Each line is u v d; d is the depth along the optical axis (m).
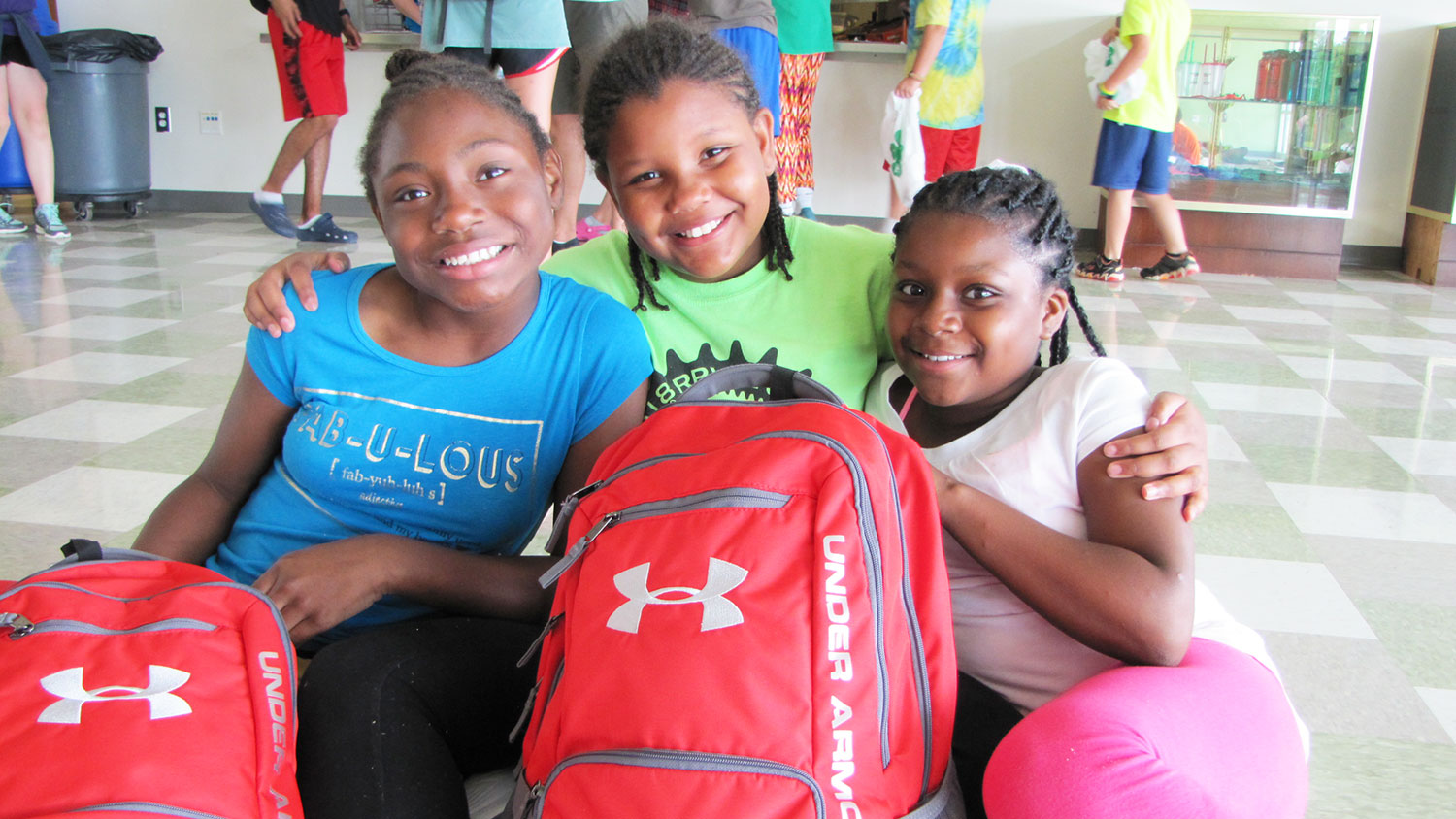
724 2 3.73
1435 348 3.91
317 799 0.98
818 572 0.94
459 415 1.26
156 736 0.89
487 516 1.28
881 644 0.95
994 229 1.15
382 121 1.19
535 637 1.22
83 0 6.44
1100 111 5.69
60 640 0.95
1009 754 0.97
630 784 0.88
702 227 1.29
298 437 1.26
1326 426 2.98
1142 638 1.05
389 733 1.02
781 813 0.87
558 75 3.54
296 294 1.26
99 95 6.04
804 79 4.93
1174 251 5.17
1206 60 5.42
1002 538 1.08
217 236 5.80
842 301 1.39
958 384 1.19
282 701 0.97
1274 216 5.37
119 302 4.11
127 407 2.86
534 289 1.27
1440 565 2.12
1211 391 3.29
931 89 5.14
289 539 1.28
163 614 0.98
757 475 0.99
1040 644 1.18
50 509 2.18
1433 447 2.82
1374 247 5.68
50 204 5.62
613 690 0.92
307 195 5.58
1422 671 1.73
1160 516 1.07
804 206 5.17
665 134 1.25
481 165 1.16
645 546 0.99
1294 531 2.26
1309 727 1.56
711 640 0.91
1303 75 5.33
